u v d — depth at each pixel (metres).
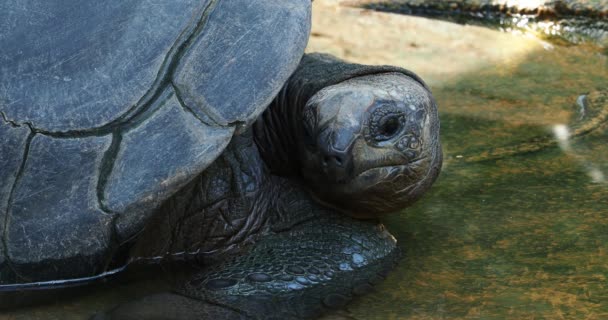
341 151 3.37
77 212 3.10
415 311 3.13
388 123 3.44
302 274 3.30
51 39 3.12
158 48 3.13
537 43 6.46
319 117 3.43
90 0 3.17
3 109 3.07
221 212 3.54
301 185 3.76
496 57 6.14
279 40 3.24
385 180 3.52
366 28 6.65
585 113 5.09
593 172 4.31
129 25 3.14
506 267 3.46
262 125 3.84
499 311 3.11
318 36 6.47
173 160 3.09
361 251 3.51
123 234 3.16
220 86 3.15
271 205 3.66
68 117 3.07
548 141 4.71
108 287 3.36
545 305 3.14
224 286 3.20
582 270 3.40
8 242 3.13
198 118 3.12
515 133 4.84
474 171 4.39
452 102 5.33
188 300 3.13
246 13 3.25
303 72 3.81
